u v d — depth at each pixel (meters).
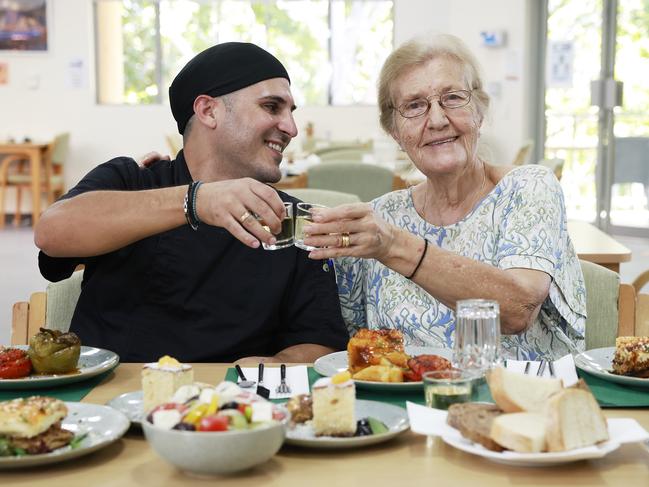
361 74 10.05
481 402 1.30
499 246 1.81
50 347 1.51
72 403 1.29
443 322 1.86
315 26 9.99
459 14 9.36
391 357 1.49
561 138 8.91
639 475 1.08
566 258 1.86
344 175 5.30
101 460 1.14
